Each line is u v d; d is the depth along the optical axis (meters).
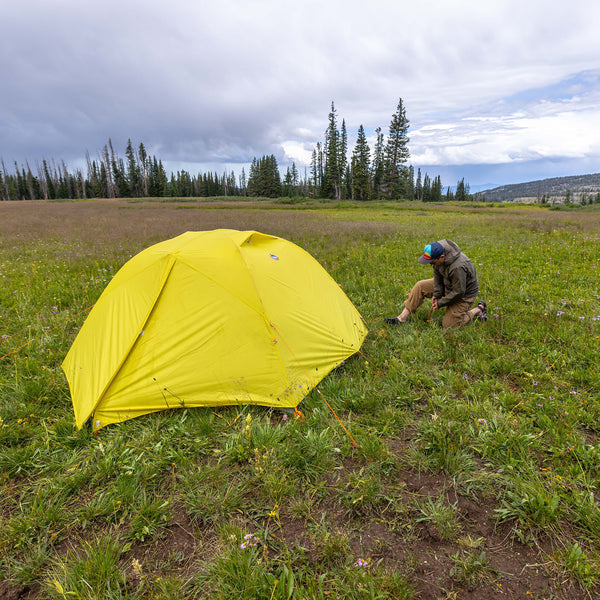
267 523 2.39
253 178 99.00
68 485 2.65
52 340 4.82
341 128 67.44
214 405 3.44
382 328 5.19
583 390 3.53
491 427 3.04
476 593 1.93
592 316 5.12
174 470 2.82
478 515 2.38
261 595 1.90
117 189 85.50
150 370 3.43
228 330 3.52
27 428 3.23
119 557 2.19
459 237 12.90
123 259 9.76
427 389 3.79
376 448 2.88
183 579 2.04
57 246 11.88
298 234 14.15
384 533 2.29
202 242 4.11
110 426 3.32
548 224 16.61
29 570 2.11
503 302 5.97
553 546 2.15
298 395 3.50
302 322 3.86
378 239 13.06
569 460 2.70
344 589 1.94
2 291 6.85
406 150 61.12
